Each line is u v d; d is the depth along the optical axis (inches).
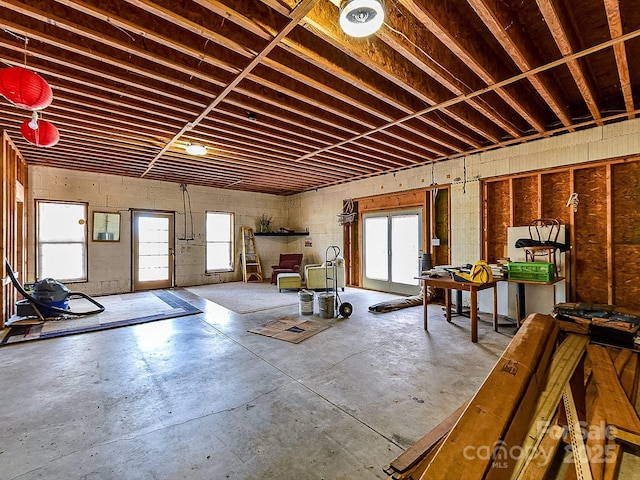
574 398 72.0
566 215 183.9
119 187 290.4
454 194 232.8
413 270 270.7
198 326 178.9
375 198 302.4
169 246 320.2
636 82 141.6
